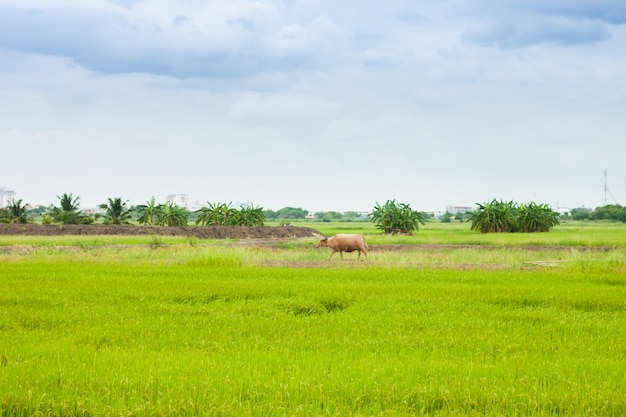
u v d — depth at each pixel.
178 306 15.55
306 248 44.78
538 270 25.97
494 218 83.62
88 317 13.84
